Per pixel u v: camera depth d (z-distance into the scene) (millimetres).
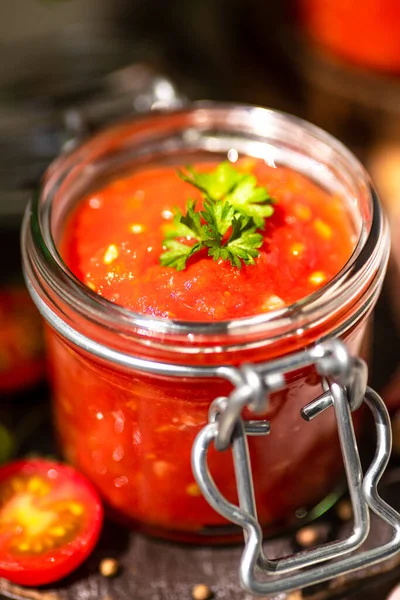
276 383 233
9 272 346
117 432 269
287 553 280
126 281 266
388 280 334
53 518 280
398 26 353
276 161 307
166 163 314
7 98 349
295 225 278
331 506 290
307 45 377
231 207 268
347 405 247
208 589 273
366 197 274
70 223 290
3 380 312
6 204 341
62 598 273
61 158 293
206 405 256
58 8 410
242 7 409
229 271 262
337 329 254
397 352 320
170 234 268
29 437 308
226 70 406
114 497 284
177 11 423
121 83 358
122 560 281
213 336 246
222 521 278
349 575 273
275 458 269
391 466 296
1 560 271
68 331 259
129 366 252
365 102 370
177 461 267
